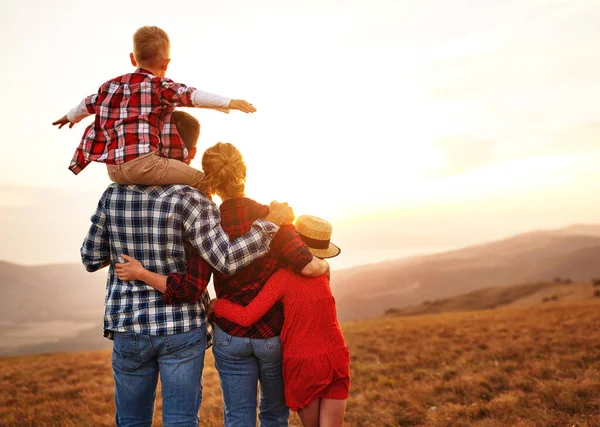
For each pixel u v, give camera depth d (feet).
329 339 10.25
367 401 28.71
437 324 90.48
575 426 19.79
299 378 10.06
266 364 10.34
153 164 8.73
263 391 10.78
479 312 129.70
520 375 31.24
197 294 9.22
